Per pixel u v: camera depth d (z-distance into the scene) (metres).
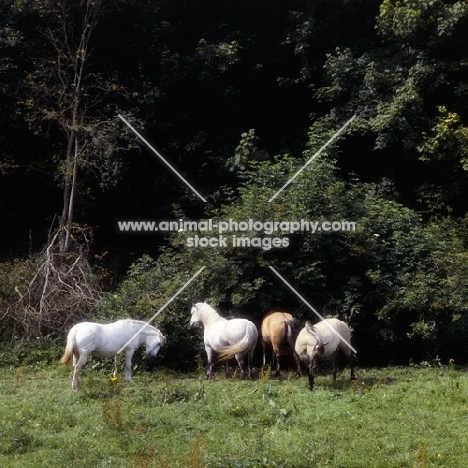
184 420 9.64
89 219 19.33
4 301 14.92
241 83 20.61
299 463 8.08
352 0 19.66
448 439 8.88
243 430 9.29
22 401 10.82
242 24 20.94
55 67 17.86
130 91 19.34
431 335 13.71
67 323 14.70
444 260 14.23
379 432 9.12
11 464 8.27
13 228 19.20
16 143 18.84
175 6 20.48
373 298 14.19
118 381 11.65
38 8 17.91
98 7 17.73
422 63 18.39
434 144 17.53
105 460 8.28
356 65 19.05
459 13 17.80
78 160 16.56
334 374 12.27
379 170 19.56
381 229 14.91
